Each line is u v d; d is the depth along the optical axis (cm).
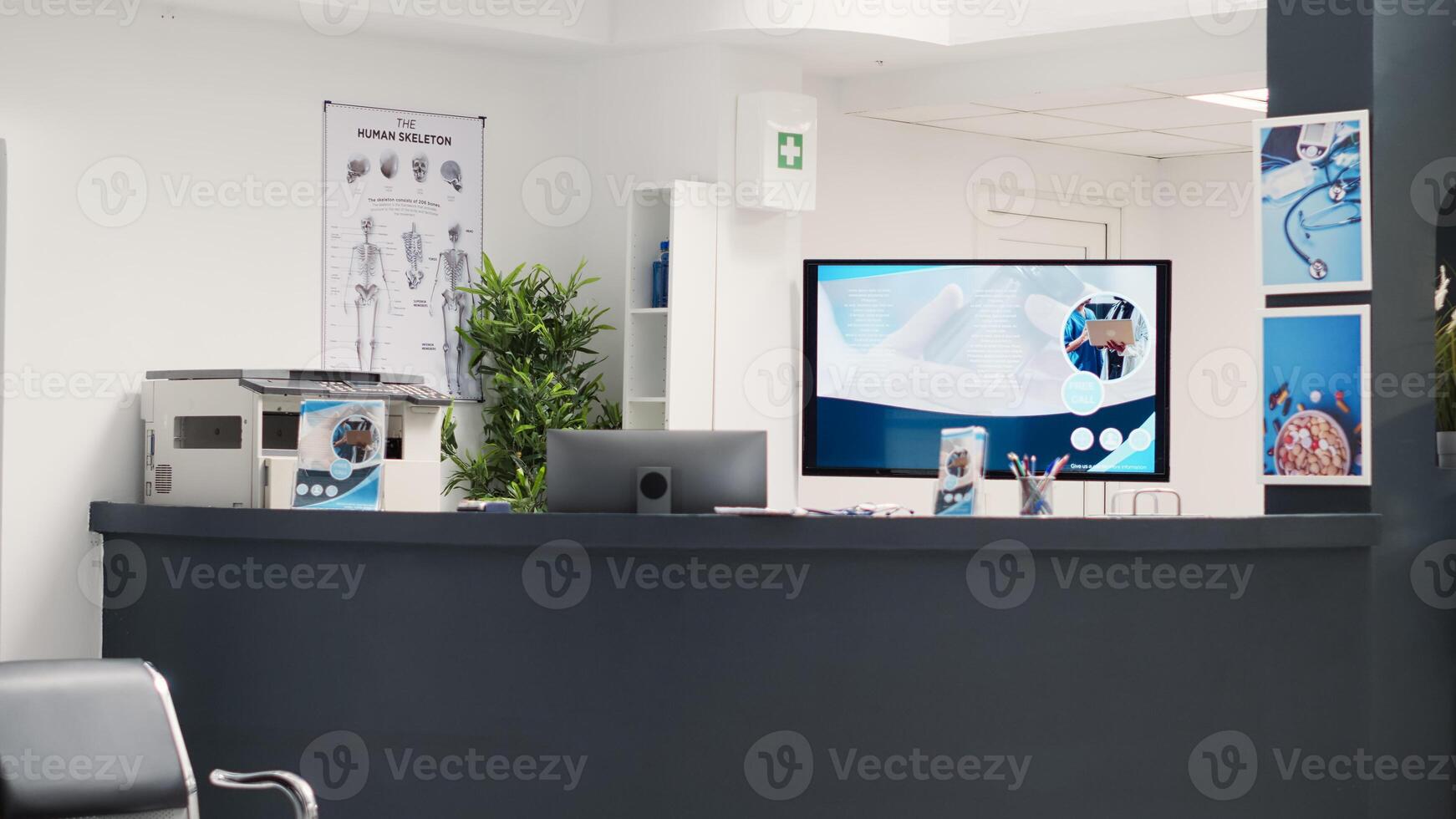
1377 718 378
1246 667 365
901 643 356
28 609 465
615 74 582
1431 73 402
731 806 358
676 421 545
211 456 429
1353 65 394
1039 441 543
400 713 375
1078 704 357
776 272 573
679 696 360
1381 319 388
